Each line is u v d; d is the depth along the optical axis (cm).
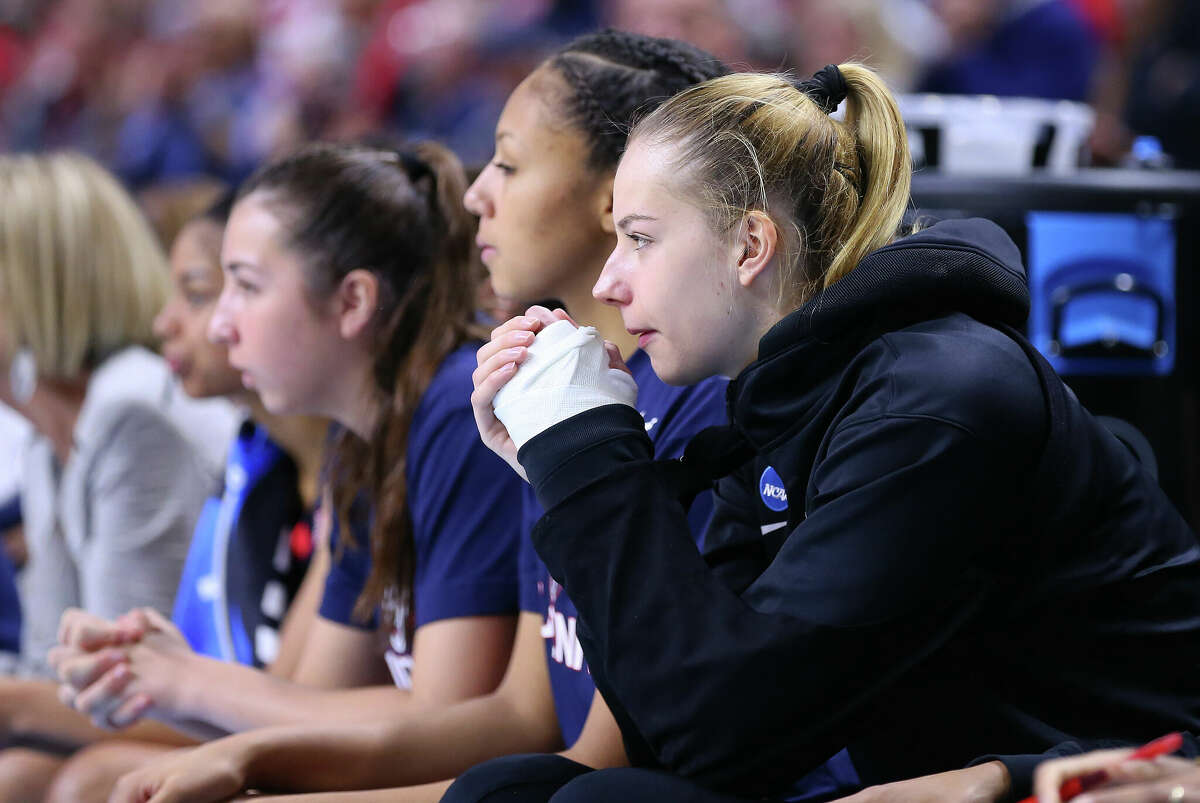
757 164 435
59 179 867
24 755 686
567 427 426
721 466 459
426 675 609
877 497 395
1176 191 757
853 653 392
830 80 461
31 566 889
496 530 609
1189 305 755
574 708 554
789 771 405
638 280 447
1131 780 345
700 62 600
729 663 389
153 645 632
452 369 633
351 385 654
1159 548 431
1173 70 1280
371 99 1841
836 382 427
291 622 743
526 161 577
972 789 382
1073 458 413
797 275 443
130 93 2030
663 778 404
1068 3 1491
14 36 2320
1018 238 762
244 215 649
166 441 828
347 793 534
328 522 699
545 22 1784
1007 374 406
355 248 638
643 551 407
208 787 524
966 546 399
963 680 425
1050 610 419
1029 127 797
